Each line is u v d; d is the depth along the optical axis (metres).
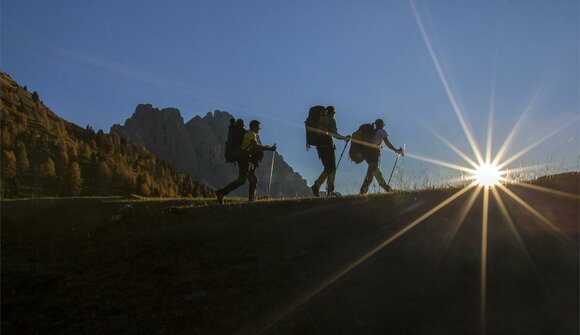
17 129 196.38
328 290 9.31
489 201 12.27
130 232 13.57
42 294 10.30
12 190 142.38
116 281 10.62
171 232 12.94
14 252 12.91
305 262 10.45
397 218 11.98
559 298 8.64
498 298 8.77
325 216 12.77
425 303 8.78
